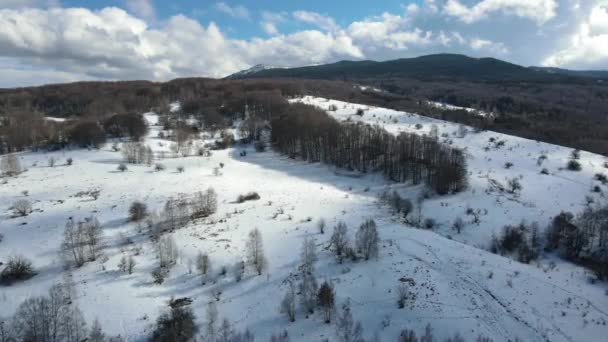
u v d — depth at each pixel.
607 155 158.75
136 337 52.50
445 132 174.38
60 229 80.81
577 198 112.06
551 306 57.88
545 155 144.88
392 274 63.88
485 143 161.00
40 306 49.34
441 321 54.03
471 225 95.00
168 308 57.97
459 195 112.38
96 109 196.88
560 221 89.25
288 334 53.12
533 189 117.38
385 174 131.25
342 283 62.53
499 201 108.31
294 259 70.06
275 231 81.50
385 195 107.31
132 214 85.44
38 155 133.50
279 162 144.50
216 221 86.38
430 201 109.25
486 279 62.75
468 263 67.25
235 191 107.38
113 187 105.19
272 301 59.69
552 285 63.50
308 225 84.25
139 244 75.62
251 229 82.25
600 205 105.25
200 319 55.69
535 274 66.56
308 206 97.19
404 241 74.94
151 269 67.50
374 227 70.31
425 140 137.25
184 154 139.62
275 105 193.75
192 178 115.12
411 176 127.50
